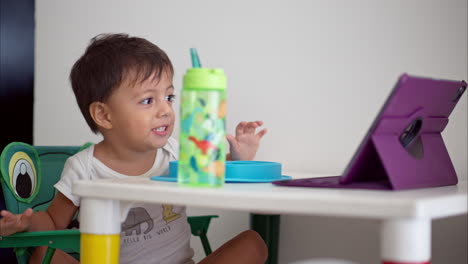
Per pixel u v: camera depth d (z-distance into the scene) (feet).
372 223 5.34
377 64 5.28
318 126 5.55
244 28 5.85
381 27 5.26
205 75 2.92
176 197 2.77
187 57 6.11
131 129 4.47
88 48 4.81
